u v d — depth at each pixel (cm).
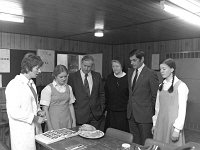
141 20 299
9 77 458
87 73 277
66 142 190
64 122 241
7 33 451
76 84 274
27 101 193
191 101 441
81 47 579
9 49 455
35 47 493
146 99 261
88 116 275
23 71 198
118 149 176
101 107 294
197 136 417
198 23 305
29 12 265
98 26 350
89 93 276
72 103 261
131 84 271
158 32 400
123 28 363
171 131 215
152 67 550
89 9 245
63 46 541
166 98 220
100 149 176
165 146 187
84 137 203
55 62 527
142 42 570
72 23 329
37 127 212
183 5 211
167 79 225
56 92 236
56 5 231
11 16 282
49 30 405
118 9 243
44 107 234
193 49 474
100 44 620
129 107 274
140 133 264
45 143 186
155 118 238
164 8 213
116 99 294
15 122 192
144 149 176
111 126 300
